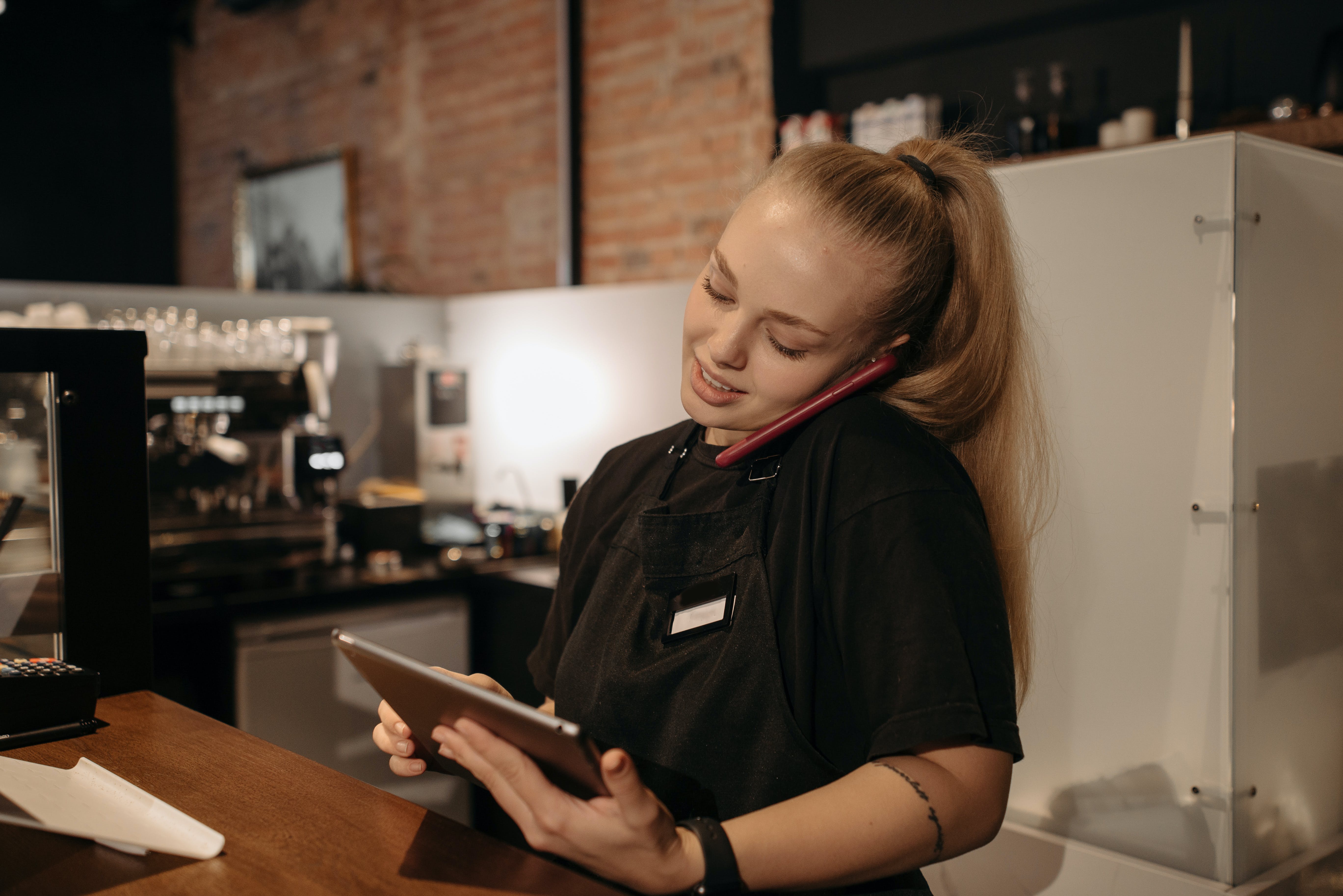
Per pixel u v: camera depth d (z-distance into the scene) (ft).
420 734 2.69
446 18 14.55
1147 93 8.66
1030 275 5.05
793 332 2.98
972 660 2.64
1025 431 3.34
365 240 16.19
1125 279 4.76
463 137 14.40
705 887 2.32
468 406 10.69
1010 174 5.13
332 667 8.36
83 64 19.17
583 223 12.76
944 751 2.58
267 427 8.62
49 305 8.68
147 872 2.38
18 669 3.31
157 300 9.29
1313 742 4.97
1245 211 4.46
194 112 19.83
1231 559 4.50
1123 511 4.80
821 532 2.90
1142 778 4.78
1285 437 4.74
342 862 2.44
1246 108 7.52
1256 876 4.64
